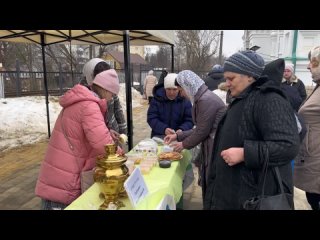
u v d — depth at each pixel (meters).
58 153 1.90
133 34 4.86
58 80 16.03
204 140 2.42
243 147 1.52
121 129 3.61
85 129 1.84
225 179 1.65
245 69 1.58
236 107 1.64
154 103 3.40
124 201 1.66
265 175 1.46
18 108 9.05
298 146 1.45
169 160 2.36
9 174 4.84
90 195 1.73
